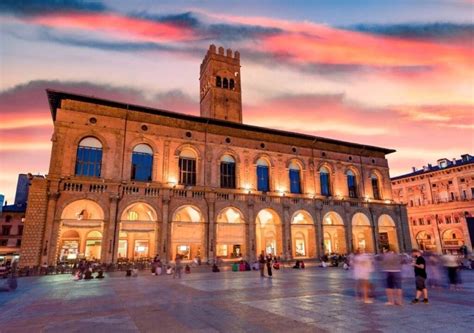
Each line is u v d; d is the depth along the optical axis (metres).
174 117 40.88
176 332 9.25
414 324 9.66
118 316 11.65
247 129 45.53
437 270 18.91
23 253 29.94
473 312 11.39
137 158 38.16
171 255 36.50
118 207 34.56
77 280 25.64
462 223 67.94
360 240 52.38
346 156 53.22
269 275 26.77
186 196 38.56
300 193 47.44
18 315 12.24
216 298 15.31
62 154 33.97
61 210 32.19
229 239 39.84
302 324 9.84
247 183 43.66
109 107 37.53
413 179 80.88
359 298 14.58
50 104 37.09
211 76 58.12
